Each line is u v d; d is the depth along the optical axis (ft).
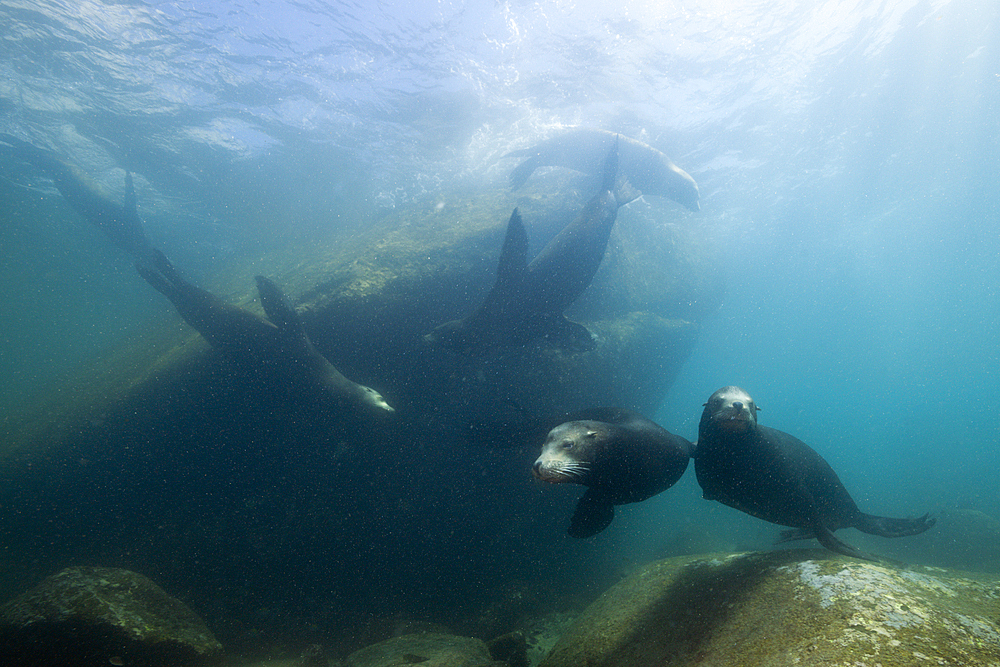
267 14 35.88
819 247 87.10
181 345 30.35
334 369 25.34
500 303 20.89
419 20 36.32
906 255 103.35
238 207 66.03
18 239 79.25
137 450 27.63
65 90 42.29
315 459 28.99
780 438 13.56
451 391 31.76
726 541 44.24
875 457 135.85
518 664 16.31
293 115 47.67
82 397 30.81
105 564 25.29
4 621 14.17
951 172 62.28
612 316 42.42
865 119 48.47
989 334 208.23
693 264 55.83
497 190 47.14
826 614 6.80
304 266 39.22
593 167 33.47
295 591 25.16
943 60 40.47
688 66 39.99
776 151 52.95
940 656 5.51
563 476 10.38
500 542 30.89
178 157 53.98
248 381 26.58
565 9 34.99
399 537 28.53
